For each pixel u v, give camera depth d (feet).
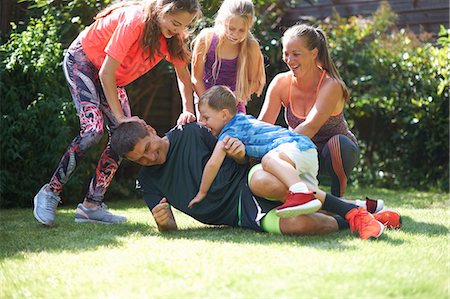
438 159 29.53
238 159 13.57
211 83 17.28
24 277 9.81
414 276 9.38
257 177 12.84
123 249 11.64
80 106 15.14
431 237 12.84
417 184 29.71
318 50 15.14
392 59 30.01
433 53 29.04
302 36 14.87
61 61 22.38
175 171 13.87
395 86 29.84
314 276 9.25
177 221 15.81
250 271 9.53
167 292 8.68
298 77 15.51
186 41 17.33
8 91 21.24
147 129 13.75
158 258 10.53
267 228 13.08
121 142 13.43
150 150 13.50
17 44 22.09
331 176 15.94
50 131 21.36
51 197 15.21
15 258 11.19
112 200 24.47
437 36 34.37
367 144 31.30
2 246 12.46
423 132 29.63
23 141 21.33
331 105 15.08
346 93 15.43
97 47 15.12
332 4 36.55
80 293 8.87
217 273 9.45
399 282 9.02
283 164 12.60
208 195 13.60
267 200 13.19
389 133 30.89
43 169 21.65
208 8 24.26
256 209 13.23
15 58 21.40
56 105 21.48
